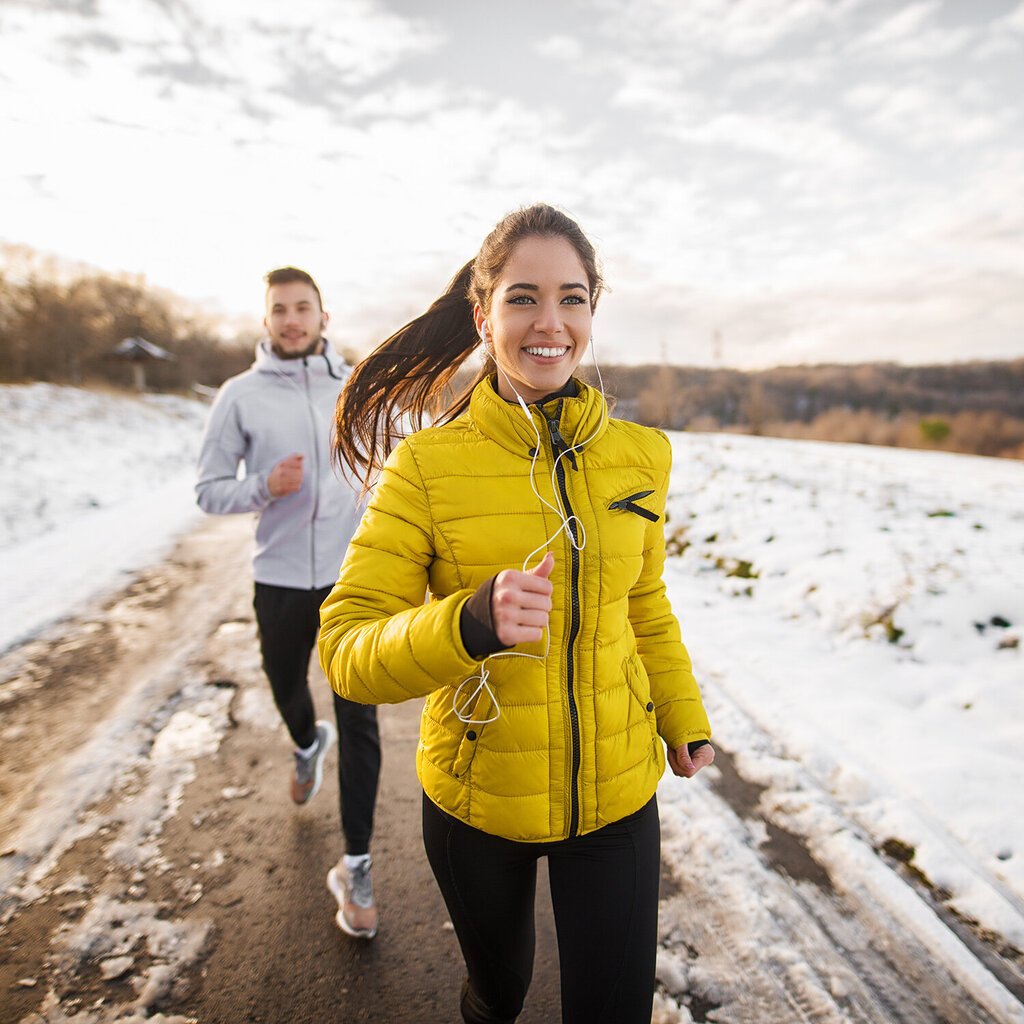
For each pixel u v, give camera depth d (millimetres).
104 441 17781
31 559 7078
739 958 2076
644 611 1562
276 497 2320
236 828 2717
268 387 2539
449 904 1376
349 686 1152
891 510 7141
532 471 1276
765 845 2576
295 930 2207
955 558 5281
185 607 5512
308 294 2529
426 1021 1897
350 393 1815
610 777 1310
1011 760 3029
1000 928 2166
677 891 2359
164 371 42688
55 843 2613
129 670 4234
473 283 1457
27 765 3164
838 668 4047
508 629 978
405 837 2678
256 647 4605
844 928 2182
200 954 2107
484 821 1284
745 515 7051
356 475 1908
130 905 2303
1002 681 3715
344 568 1280
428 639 1035
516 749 1268
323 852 2580
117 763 3180
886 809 2734
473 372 1706
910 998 1939
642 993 1291
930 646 4184
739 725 3414
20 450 13984
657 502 1427
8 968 2053
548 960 2113
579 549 1274
